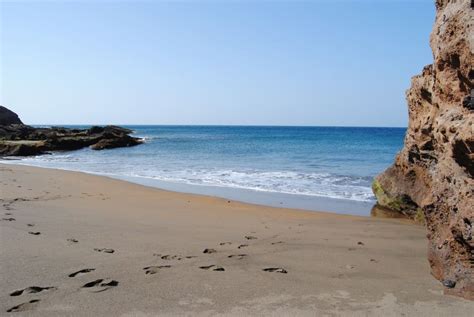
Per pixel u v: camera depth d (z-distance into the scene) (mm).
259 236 7727
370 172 20188
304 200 13102
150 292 4508
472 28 4797
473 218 4410
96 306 4098
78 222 8289
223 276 5137
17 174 17891
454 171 4949
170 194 13602
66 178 16969
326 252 6566
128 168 23109
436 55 5887
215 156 31625
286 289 4711
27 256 5641
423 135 8273
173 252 6234
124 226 8156
